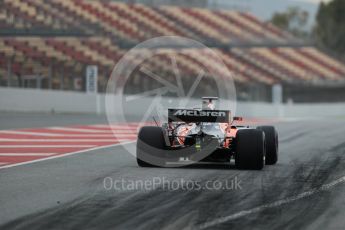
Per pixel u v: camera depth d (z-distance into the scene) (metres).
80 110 70.56
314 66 121.62
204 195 20.83
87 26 93.81
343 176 25.84
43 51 78.31
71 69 77.25
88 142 40.69
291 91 110.44
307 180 24.56
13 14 82.88
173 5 122.56
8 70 70.56
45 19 86.75
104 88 80.38
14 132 45.16
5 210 18.23
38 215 17.58
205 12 127.31
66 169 27.31
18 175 25.34
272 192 21.62
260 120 76.69
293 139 45.41
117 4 107.94
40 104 66.94
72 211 18.14
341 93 120.62
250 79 104.44
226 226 16.33
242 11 138.12
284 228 16.22
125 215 17.64
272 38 129.75
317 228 16.25
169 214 17.78
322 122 70.88
